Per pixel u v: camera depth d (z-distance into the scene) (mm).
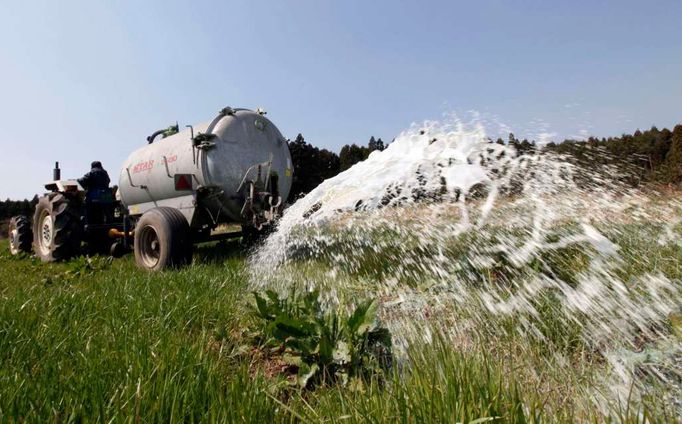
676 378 1298
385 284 2932
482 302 2039
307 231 4801
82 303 2467
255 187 5230
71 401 1198
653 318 1650
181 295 2551
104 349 1624
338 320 1787
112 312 2225
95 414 1124
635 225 2574
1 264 6258
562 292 1978
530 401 1068
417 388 1137
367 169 3527
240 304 2535
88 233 6629
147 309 2363
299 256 4281
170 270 4031
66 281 3646
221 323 2275
